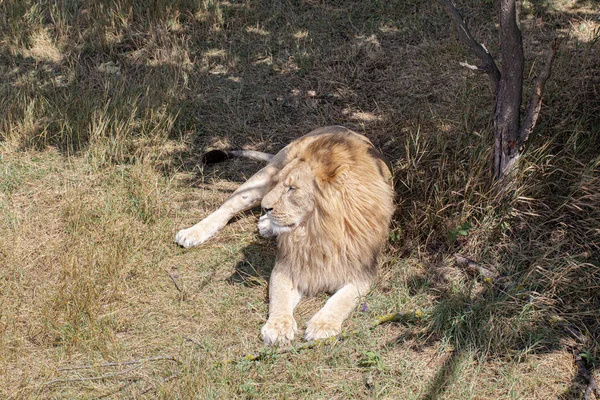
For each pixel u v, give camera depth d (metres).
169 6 10.92
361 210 5.84
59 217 7.09
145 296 6.09
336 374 5.21
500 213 6.51
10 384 5.12
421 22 10.30
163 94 9.10
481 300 5.83
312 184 5.73
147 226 7.02
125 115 8.74
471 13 10.24
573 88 8.00
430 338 5.54
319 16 10.82
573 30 9.52
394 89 9.13
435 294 6.02
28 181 7.68
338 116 8.77
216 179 7.86
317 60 9.84
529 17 9.95
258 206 7.39
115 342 5.52
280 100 9.21
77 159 8.09
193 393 4.93
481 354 5.34
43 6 11.19
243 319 5.82
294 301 6.05
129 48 10.43
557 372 5.15
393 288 6.07
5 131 8.45
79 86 9.44
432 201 6.68
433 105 8.59
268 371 5.26
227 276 6.37
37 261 6.48
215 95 9.34
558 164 6.87
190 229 6.84
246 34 10.61
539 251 6.26
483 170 6.73
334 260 5.89
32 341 5.58
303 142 6.48
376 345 5.49
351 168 5.82
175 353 5.45
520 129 6.41
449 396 4.98
